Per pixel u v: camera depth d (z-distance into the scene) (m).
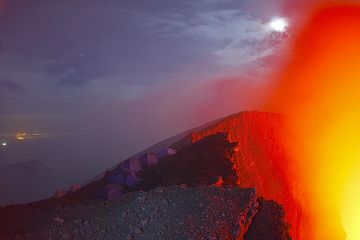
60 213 14.90
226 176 19.48
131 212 13.26
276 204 14.16
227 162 21.06
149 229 12.17
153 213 13.02
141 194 14.65
